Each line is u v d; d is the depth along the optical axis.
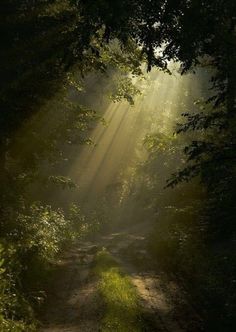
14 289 10.50
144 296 13.27
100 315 10.74
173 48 11.30
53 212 25.55
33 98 17.23
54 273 16.00
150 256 20.83
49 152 21.20
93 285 14.43
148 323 10.34
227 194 14.27
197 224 18.78
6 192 18.16
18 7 17.09
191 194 22.00
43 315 11.11
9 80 16.38
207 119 13.95
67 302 12.46
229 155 13.05
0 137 16.83
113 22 8.61
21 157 19.91
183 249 17.23
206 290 12.29
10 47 16.95
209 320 10.55
